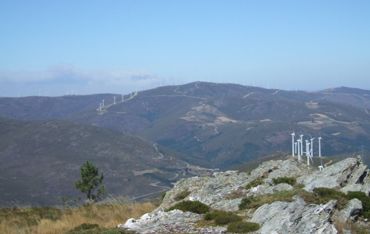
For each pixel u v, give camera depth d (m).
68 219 32.56
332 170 29.73
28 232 28.91
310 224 20.55
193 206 26.88
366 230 21.17
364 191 25.56
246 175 38.84
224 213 24.66
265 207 23.22
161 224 24.14
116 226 26.33
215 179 39.06
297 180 32.75
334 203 22.61
